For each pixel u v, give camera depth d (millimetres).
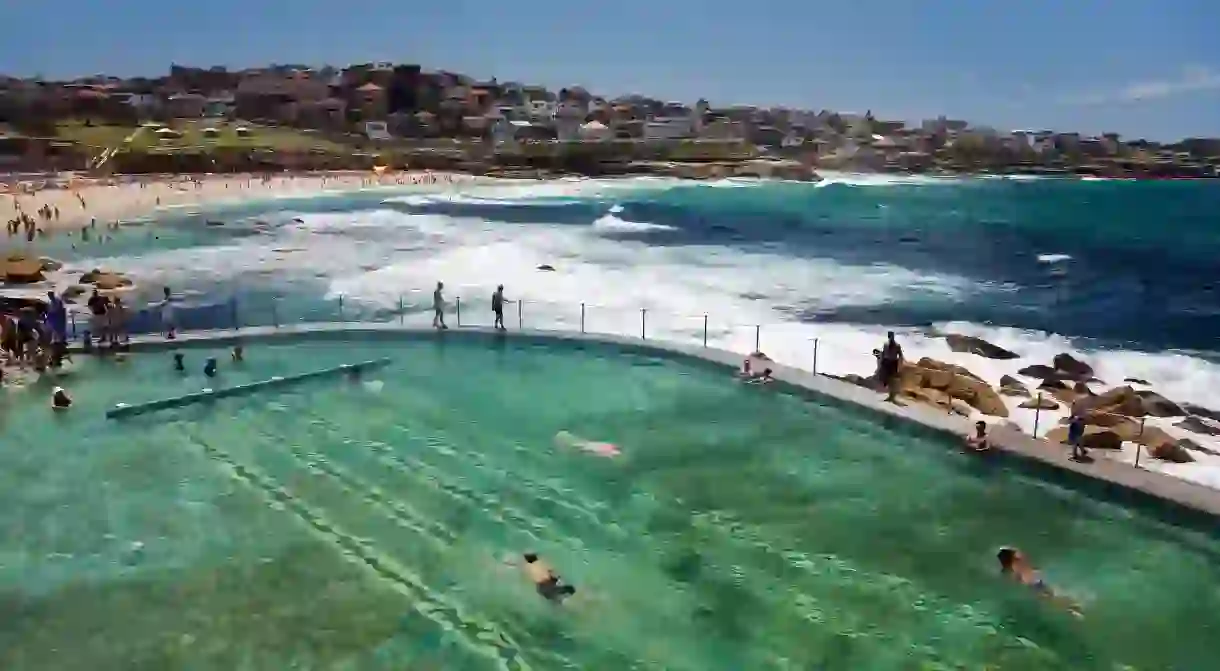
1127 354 23312
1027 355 22969
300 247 39875
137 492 10625
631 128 171375
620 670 7324
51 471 11203
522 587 8609
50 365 15516
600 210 67938
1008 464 11125
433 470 11461
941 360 21000
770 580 8820
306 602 8258
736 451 12195
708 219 64188
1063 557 9289
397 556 9180
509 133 150250
